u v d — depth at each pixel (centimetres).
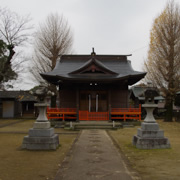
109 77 2223
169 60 2625
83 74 2333
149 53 2850
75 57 2816
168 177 630
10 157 873
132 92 4234
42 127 1033
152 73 2767
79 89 2469
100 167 731
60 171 688
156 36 2769
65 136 1535
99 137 1457
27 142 1012
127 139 1375
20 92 4219
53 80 2597
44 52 3550
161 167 736
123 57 2800
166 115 2830
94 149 1037
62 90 2528
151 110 1095
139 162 799
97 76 2280
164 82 2709
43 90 1091
